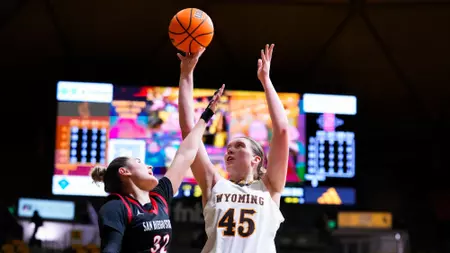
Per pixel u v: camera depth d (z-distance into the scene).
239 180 3.82
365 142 12.59
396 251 11.38
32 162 11.90
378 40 11.49
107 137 10.73
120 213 3.24
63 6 10.86
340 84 11.73
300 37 11.56
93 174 3.87
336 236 11.34
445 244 12.21
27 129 11.98
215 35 11.53
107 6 10.88
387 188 12.57
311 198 10.90
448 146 12.52
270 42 11.65
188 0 10.85
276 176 3.75
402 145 12.65
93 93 10.83
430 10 10.77
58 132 10.72
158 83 10.90
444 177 12.51
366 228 11.41
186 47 4.05
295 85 11.11
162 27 11.33
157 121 10.81
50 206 11.00
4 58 11.70
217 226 3.58
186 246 10.84
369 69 12.07
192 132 3.74
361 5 10.85
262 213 3.61
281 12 11.04
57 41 11.54
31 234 10.96
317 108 11.09
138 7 10.91
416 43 11.45
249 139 3.91
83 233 10.93
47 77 12.02
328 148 11.03
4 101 11.98
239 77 12.17
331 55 11.90
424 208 12.49
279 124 3.76
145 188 3.42
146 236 3.28
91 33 11.43
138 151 10.72
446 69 11.76
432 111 12.41
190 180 10.72
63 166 10.67
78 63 11.98
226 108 10.88
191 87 3.96
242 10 11.03
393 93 12.32
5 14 10.87
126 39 11.59
